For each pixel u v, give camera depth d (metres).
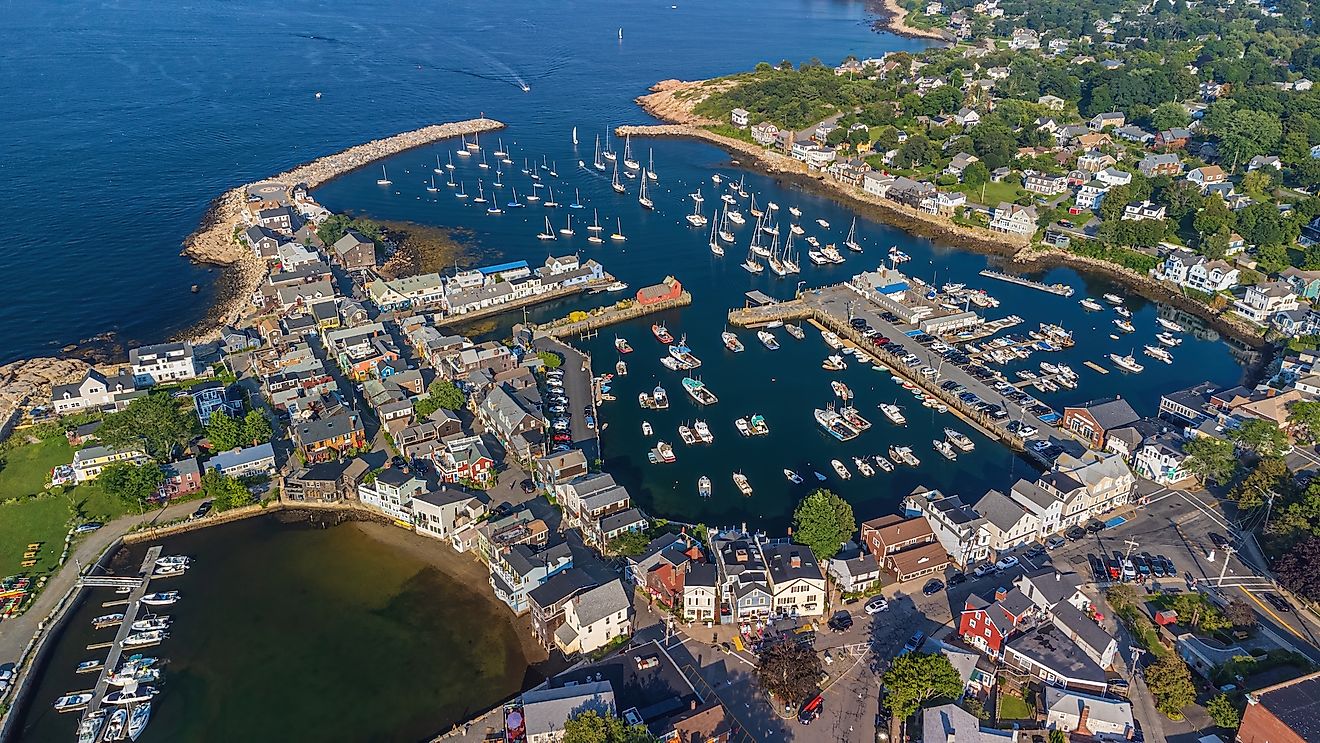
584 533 150.88
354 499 162.12
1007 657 123.56
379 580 143.88
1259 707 107.25
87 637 132.00
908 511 155.88
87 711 119.44
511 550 140.12
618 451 182.12
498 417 178.00
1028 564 145.38
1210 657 123.94
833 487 171.38
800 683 115.06
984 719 115.44
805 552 138.38
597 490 152.38
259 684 123.50
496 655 128.62
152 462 160.12
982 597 137.38
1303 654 124.81
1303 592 132.88
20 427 181.25
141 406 168.50
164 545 151.25
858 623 132.88
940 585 141.00
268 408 187.88
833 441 186.88
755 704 118.50
